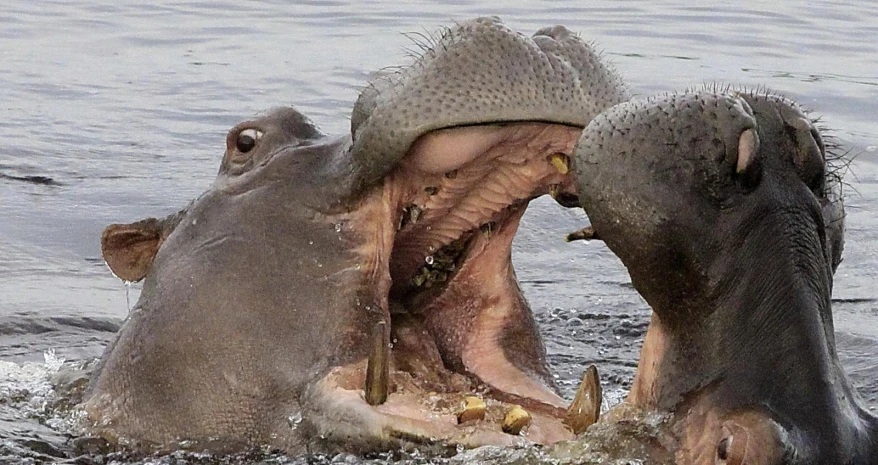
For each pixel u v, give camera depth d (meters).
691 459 19.08
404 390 23.44
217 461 23.81
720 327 19.19
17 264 41.94
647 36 76.06
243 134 26.39
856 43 76.50
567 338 35.94
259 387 23.95
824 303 19.36
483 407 22.00
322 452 22.66
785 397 18.62
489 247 25.39
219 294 24.61
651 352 20.45
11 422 26.81
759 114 19.39
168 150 54.91
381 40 73.81
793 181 19.33
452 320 25.94
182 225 26.16
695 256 19.11
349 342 23.72
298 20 80.31
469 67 22.58
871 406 29.31
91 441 25.23
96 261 42.84
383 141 22.88
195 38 75.25
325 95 61.84
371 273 24.27
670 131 19.19
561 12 83.25
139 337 25.44
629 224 19.30
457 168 23.28
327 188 24.66
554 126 22.92
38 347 34.56
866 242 44.78
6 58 69.94
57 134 56.88
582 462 20.00
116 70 68.25
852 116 59.41
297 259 24.48
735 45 74.44
